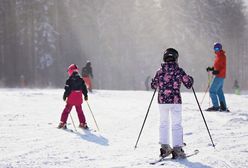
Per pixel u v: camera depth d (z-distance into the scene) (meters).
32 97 22.47
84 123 11.74
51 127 11.77
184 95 25.45
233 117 13.13
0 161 7.35
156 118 13.64
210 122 12.12
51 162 7.30
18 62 71.31
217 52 14.66
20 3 72.38
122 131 11.25
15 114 14.70
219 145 8.57
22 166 6.97
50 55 68.38
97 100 21.86
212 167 6.66
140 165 6.95
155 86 7.74
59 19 75.44
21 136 10.12
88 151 8.33
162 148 7.54
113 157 7.72
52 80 68.88
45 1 72.50
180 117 7.49
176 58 7.68
